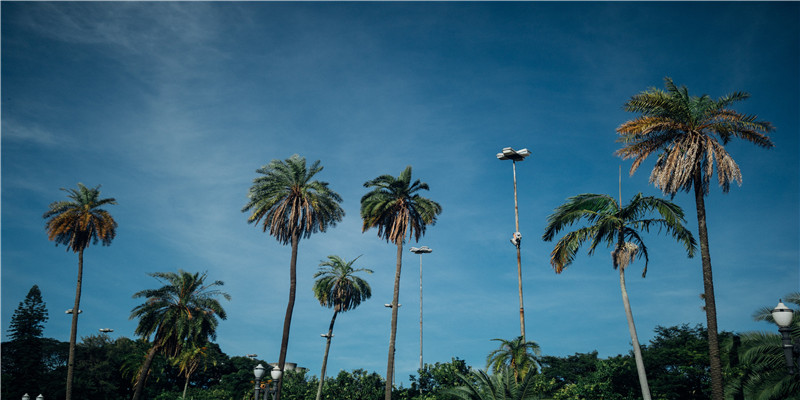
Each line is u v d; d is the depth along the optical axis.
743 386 26.27
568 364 70.62
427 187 48.88
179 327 55.25
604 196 31.08
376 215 47.56
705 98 26.53
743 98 26.08
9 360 86.88
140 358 85.19
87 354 91.38
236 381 85.31
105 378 87.94
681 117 26.34
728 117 25.73
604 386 45.38
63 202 56.38
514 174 42.84
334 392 56.25
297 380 64.00
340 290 59.91
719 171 24.95
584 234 30.69
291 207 48.56
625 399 44.50
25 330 90.44
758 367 26.08
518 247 41.66
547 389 42.25
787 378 24.30
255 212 47.94
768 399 24.59
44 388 82.69
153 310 56.38
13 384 83.31
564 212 31.48
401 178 49.00
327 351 59.53
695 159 25.31
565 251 31.14
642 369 28.53
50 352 90.06
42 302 92.88
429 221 47.66
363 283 60.81
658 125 26.22
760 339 26.14
